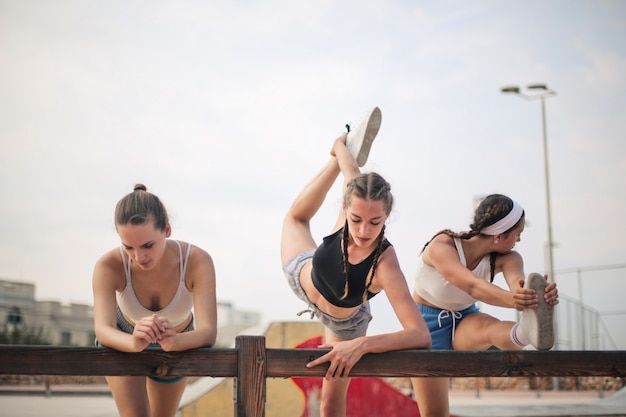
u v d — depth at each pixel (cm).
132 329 370
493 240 392
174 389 387
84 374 287
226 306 5822
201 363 297
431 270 409
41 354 283
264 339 302
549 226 1914
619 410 993
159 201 324
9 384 2114
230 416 737
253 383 298
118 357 291
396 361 314
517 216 389
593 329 1720
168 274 344
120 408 348
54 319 3641
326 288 356
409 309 328
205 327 318
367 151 437
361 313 387
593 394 1733
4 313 3453
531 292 336
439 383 405
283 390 742
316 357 306
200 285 345
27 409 1249
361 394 760
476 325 407
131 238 311
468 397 1639
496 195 397
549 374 328
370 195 310
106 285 333
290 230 431
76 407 1314
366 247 330
